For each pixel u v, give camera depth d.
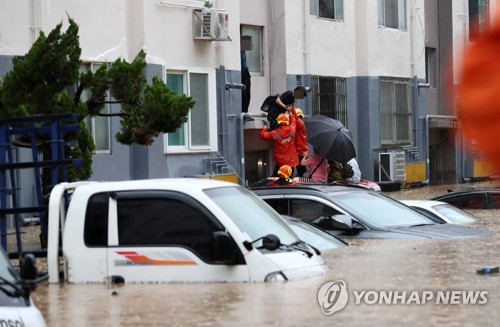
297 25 37.69
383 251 15.20
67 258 11.57
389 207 18.30
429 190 41.69
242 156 33.78
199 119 31.88
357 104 41.41
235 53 33.47
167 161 30.19
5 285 7.73
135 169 28.98
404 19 44.22
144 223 11.39
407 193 39.25
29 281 7.79
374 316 9.35
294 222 15.91
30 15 25.53
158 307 9.87
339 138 27.59
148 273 11.28
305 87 37.31
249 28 36.56
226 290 10.71
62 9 26.50
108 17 27.94
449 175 48.66
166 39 30.53
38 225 21.58
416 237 16.77
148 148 29.16
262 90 36.91
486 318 9.16
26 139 17.11
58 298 10.70
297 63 37.75
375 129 41.59
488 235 17.83
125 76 19.11
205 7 31.64
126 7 29.31
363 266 13.29
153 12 29.91
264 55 37.06
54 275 11.63
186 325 8.92
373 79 41.62
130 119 19.08
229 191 11.91
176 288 10.98
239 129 33.75
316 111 38.69
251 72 36.62
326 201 17.36
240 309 9.63
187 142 31.28
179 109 19.11
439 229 17.73
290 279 11.28
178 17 30.97
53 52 17.73
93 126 27.27
